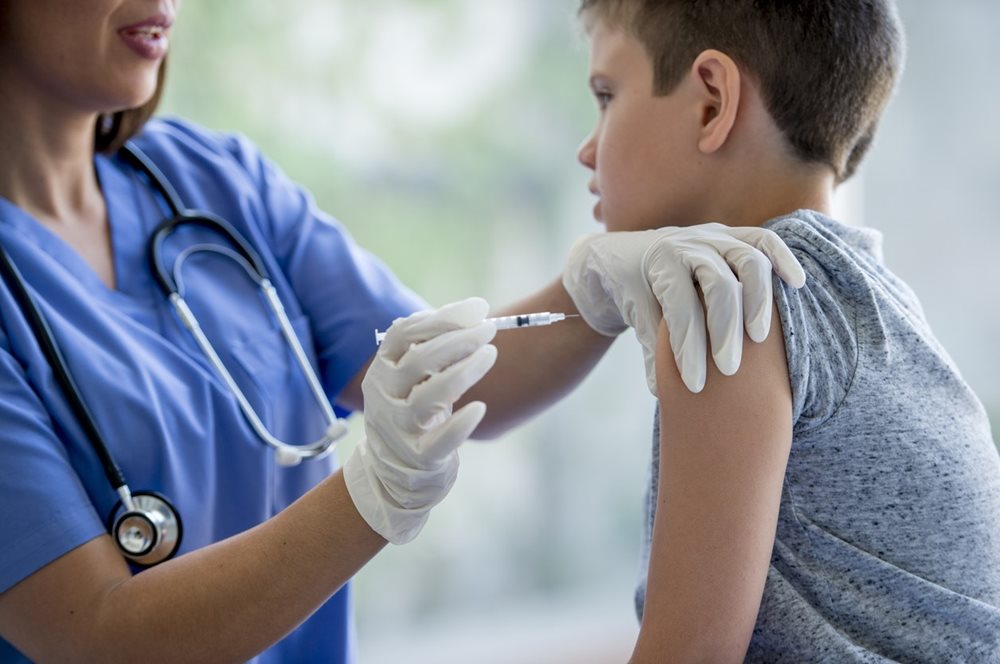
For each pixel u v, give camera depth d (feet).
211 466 3.70
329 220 4.61
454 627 9.29
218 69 8.13
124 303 3.84
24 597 3.08
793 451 3.01
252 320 4.08
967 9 8.29
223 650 2.97
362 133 8.66
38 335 3.43
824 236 3.13
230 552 3.02
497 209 9.20
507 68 8.99
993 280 8.54
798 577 3.01
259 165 4.61
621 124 3.44
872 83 3.34
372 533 2.98
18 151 3.78
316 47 8.41
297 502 3.09
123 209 4.07
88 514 3.18
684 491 2.85
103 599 3.05
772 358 2.88
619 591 9.83
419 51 8.71
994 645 3.01
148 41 3.63
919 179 8.32
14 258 3.61
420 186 8.92
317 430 4.15
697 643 2.80
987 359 8.57
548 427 9.43
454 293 9.16
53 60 3.52
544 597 9.57
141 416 3.51
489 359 2.85
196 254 4.12
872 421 2.96
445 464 2.91
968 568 3.03
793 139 3.28
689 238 3.00
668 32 3.35
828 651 2.91
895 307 3.12
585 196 9.43
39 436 3.21
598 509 9.66
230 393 3.82
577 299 3.72
